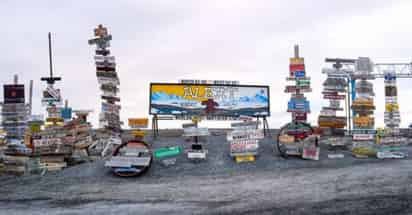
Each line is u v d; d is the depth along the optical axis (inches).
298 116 771.4
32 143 718.5
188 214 407.5
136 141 676.7
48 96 763.4
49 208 461.4
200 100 810.8
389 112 781.9
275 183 552.7
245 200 460.1
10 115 716.7
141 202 475.5
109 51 770.8
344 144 792.3
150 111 808.3
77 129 737.6
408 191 454.6
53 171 689.6
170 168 675.4
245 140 711.7
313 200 438.0
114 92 772.6
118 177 636.1
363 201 418.9
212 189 534.9
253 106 822.5
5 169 701.9
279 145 740.7
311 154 720.3
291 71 782.5
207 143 813.2
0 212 450.0
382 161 703.1
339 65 803.4
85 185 590.9
